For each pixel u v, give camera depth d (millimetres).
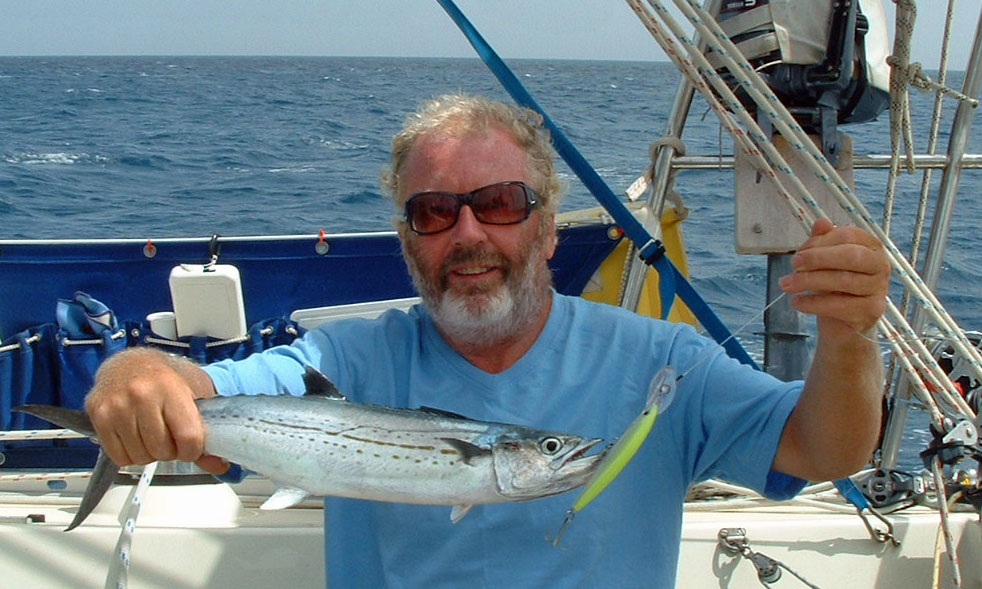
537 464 2023
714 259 10555
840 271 1877
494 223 2332
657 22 2637
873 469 3334
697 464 2418
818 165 2502
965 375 3172
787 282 1950
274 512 3271
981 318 8727
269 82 70000
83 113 36031
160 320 4223
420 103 2559
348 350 2512
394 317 2584
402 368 2496
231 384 2271
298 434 2055
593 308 2537
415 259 2398
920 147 18109
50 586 2980
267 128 29578
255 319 4551
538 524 2262
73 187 16938
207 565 3051
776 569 3010
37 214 14102
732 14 3426
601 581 2271
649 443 2348
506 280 2350
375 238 4516
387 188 2672
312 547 3068
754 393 2305
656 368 2420
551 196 2486
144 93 50875
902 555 3133
